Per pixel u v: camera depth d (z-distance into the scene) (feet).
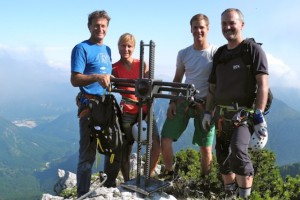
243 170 8.62
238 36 9.25
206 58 10.75
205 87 10.84
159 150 10.53
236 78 9.02
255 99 9.00
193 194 10.96
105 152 9.44
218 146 9.78
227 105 9.20
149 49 8.78
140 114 9.18
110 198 8.86
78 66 9.52
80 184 9.56
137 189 9.16
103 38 10.11
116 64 11.24
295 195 11.22
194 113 10.74
